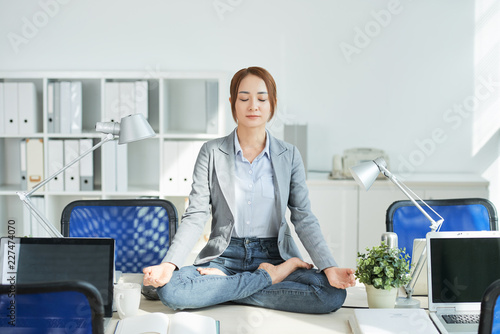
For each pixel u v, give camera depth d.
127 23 4.30
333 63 4.32
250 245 2.22
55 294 1.45
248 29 4.30
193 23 4.30
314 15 4.29
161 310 1.95
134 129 2.14
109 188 4.04
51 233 2.15
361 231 3.99
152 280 1.88
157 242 2.67
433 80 4.32
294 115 4.36
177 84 4.32
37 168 4.06
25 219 4.10
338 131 4.36
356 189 3.98
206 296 1.93
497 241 1.89
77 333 1.46
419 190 3.95
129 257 2.67
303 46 4.31
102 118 4.06
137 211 2.68
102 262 1.76
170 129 4.35
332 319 1.88
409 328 1.66
